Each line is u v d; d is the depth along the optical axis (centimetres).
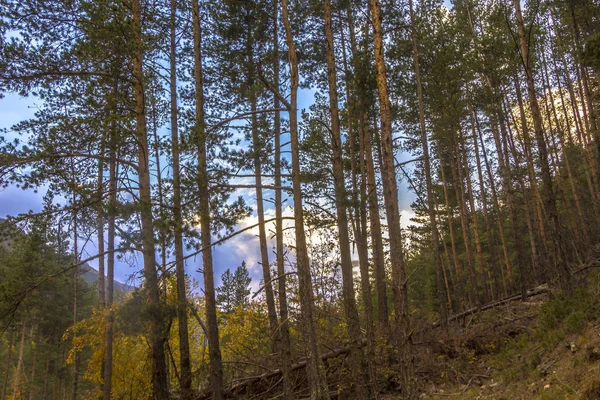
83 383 3384
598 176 2172
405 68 1650
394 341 1252
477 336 1263
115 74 1059
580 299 1041
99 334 1527
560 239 1175
